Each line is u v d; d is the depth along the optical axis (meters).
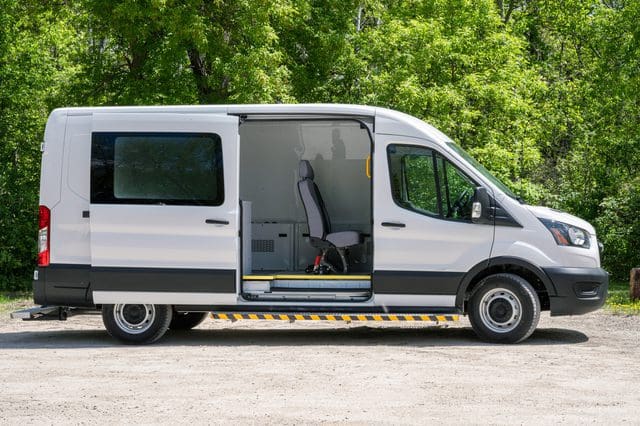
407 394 8.11
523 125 26.97
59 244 11.52
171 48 22.50
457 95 24.06
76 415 7.43
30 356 10.59
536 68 33.09
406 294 11.14
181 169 11.38
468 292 11.38
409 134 11.24
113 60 25.70
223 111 11.38
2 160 27.02
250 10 22.27
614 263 27.06
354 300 11.28
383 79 24.27
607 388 8.38
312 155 13.12
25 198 26.42
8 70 26.72
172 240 11.31
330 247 12.05
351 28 26.03
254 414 7.37
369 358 10.12
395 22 24.81
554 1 35.06
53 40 28.56
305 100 25.45
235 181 11.30
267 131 13.18
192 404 7.77
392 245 11.15
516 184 25.08
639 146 28.11
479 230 11.07
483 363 9.73
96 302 11.42
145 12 21.83
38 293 11.54
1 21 26.30
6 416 7.43
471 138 25.34
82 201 11.48
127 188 11.42
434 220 11.11
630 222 26.80
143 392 8.31
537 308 11.02
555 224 11.09
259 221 13.24
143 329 11.53
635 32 25.08
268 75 22.44
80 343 11.73
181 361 10.05
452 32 25.64
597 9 31.61
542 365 9.59
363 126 11.33
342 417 7.25
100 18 23.36
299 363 9.81
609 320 13.84
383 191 11.19
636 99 26.92
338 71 25.64
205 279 11.27
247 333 12.67
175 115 11.43
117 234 11.38
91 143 11.48
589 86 31.22
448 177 11.19
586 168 29.16
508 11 35.94
